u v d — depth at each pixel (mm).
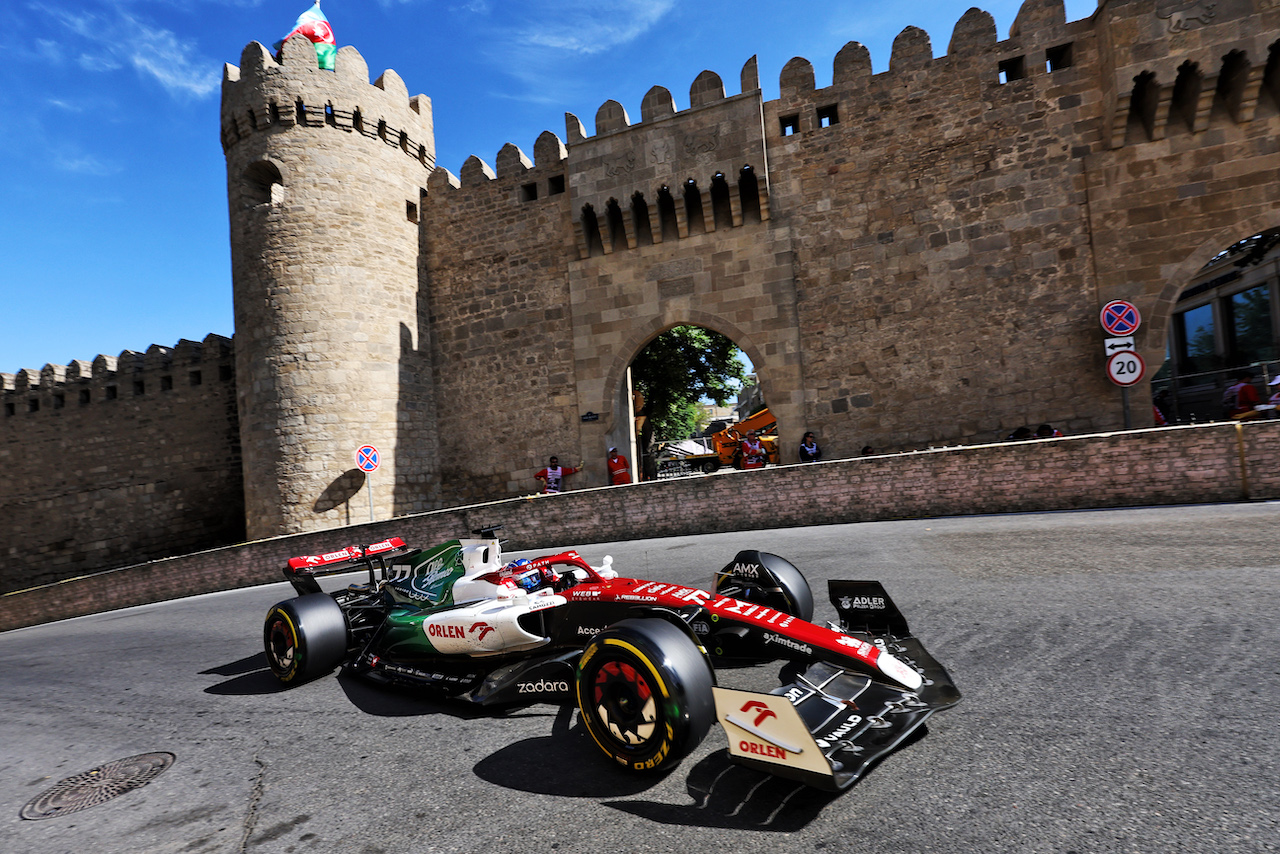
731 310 16891
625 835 2424
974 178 15211
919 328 15539
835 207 16219
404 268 19859
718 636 3561
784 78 16609
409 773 3209
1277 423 8703
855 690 3057
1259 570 5176
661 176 17078
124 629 10062
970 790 2467
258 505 17953
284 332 17953
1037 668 3627
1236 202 13414
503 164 19750
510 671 3988
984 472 10203
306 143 18422
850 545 8359
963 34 15367
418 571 5367
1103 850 2029
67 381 24750
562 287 18859
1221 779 2369
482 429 19766
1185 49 13281
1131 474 9430
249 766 3557
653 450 33344
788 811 2475
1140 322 13961
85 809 3238
